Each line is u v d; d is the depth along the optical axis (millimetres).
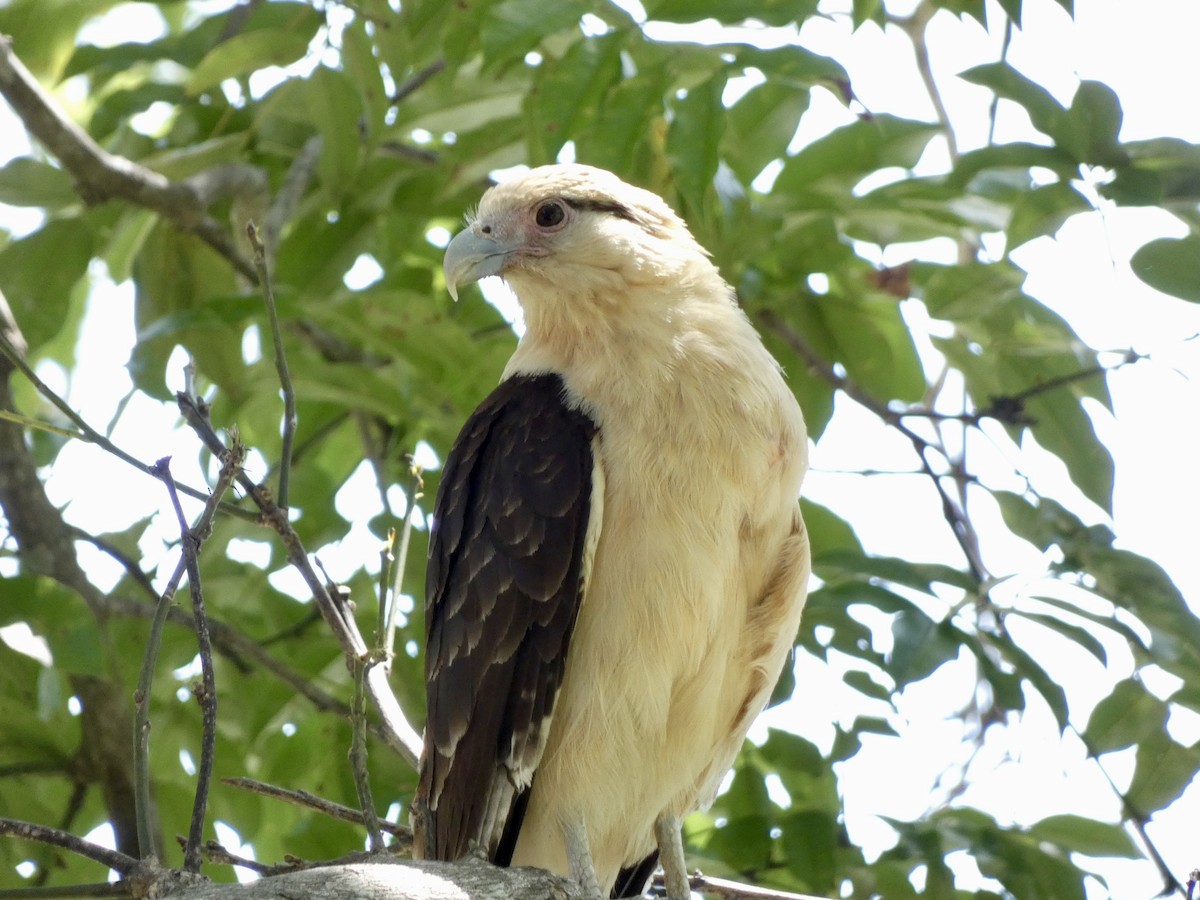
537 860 8172
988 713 11625
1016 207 9773
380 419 13547
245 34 10977
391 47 10953
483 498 8016
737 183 9875
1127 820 9875
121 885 5582
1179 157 10164
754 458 7801
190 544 6016
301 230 12680
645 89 9320
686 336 8023
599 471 7703
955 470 12227
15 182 11938
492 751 7734
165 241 12648
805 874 10422
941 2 9148
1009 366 11445
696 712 7855
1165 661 9281
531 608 7645
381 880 5652
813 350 12352
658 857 9383
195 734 11711
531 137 10461
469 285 13047
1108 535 9852
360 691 6523
